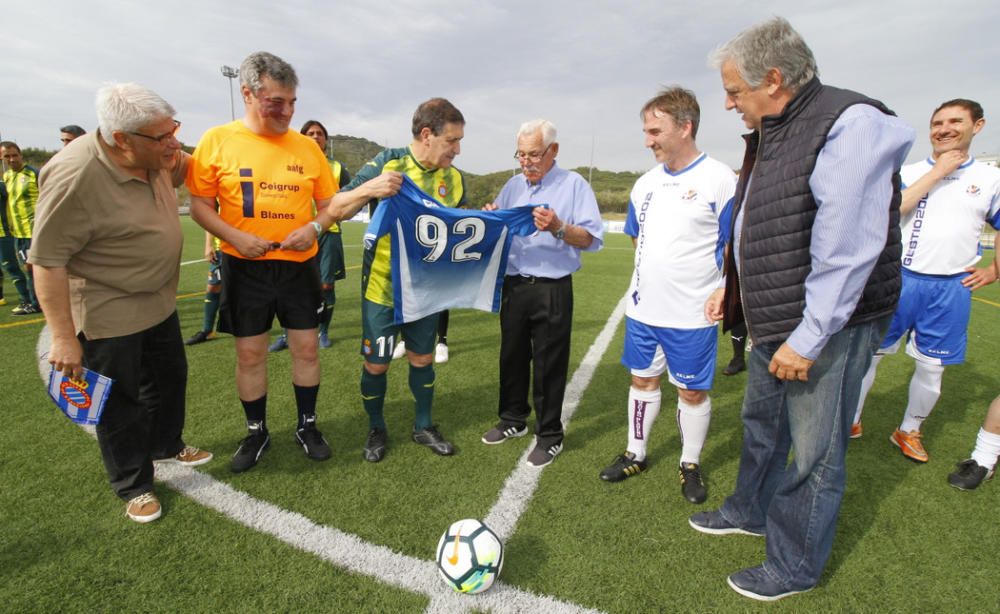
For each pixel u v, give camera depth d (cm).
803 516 172
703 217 217
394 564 193
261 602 172
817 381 161
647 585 186
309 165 249
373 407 273
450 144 240
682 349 230
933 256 277
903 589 187
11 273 566
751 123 169
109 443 208
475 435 305
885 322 163
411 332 269
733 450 298
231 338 482
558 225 233
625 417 341
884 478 267
